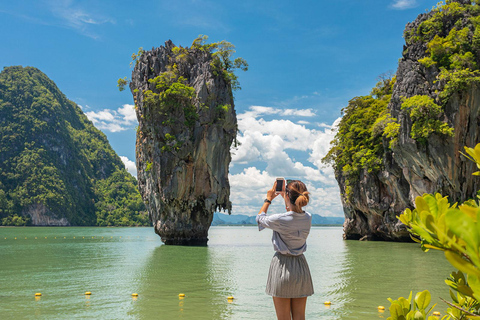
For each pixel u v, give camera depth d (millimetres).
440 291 12266
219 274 17094
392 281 14664
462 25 36219
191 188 44781
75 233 87562
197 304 10320
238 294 11898
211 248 37000
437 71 35812
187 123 44562
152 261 23672
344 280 14977
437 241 1337
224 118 47281
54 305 10188
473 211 1146
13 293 12117
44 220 175500
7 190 180000
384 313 9188
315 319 8609
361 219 53656
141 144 50156
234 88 50531
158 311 9422
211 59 49594
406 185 43406
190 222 45219
